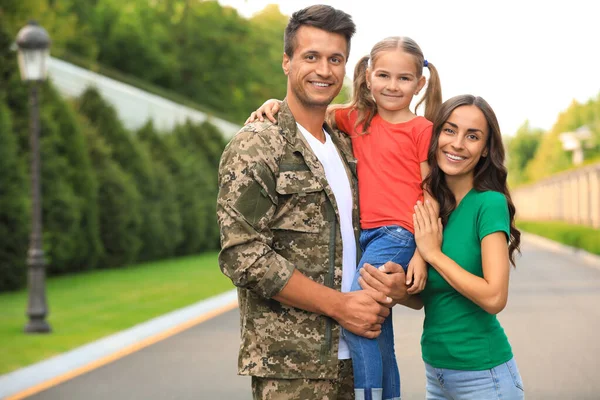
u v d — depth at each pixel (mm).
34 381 8734
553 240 47844
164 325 13016
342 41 4051
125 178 24953
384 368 4109
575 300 15875
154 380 8758
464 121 4066
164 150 30922
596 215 47312
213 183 34250
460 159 4090
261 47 72625
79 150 22078
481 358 4066
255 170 3842
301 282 3832
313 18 4000
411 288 4070
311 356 3951
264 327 3969
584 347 10469
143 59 59219
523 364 9383
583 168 51000
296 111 4121
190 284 19703
